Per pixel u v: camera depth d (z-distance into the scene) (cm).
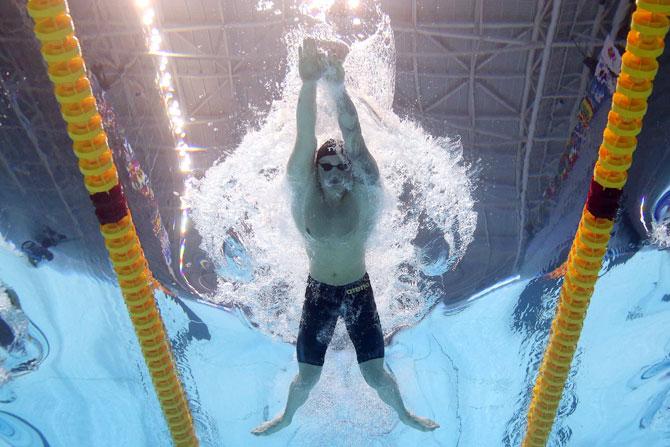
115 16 651
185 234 581
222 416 491
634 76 285
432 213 544
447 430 482
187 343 528
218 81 677
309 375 363
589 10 593
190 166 643
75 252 543
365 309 359
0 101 584
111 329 514
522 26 630
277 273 452
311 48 285
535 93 640
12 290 508
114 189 318
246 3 656
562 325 355
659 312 494
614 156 306
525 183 622
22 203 555
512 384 499
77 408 479
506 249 595
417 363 529
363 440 479
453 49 666
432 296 557
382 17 631
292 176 320
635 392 465
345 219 326
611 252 514
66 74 283
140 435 472
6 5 559
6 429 458
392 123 429
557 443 443
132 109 630
